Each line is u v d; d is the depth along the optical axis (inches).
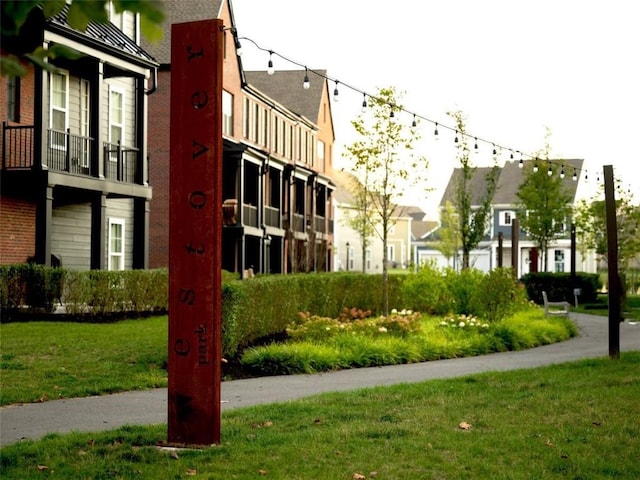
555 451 269.3
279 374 527.2
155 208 1247.5
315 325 633.6
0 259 774.5
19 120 799.1
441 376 498.0
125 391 450.9
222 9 1360.7
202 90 269.4
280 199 1565.0
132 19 1021.8
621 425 309.3
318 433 297.4
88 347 548.1
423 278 871.1
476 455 265.3
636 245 1660.9
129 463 254.2
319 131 2084.2
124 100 972.6
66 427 334.6
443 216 2564.0
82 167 833.5
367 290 957.8
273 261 1643.7
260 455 263.0
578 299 1486.2
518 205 1779.0
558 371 476.7
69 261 900.6
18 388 431.5
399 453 266.7
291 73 2153.1
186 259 274.5
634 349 671.8
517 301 940.0
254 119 1583.4
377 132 933.8
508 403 358.9
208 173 270.1
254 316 626.8
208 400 275.1
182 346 276.2
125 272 762.2
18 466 254.1
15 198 794.2
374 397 384.5
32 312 711.1
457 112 1443.2
